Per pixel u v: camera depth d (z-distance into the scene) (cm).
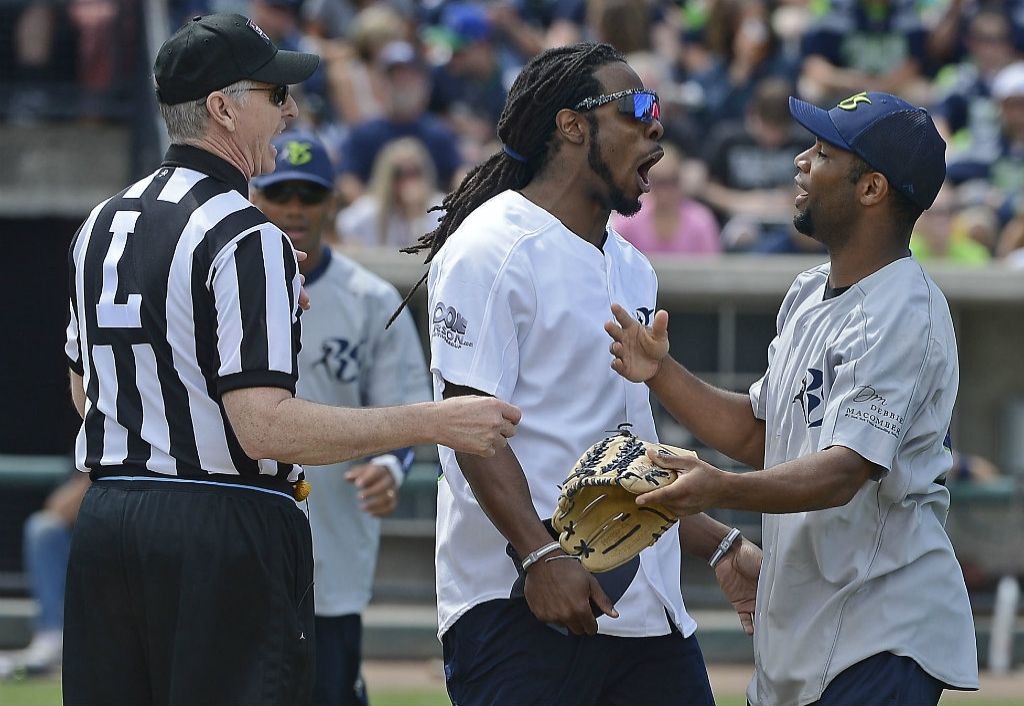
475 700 1370
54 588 2669
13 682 2548
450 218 1461
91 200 3459
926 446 1250
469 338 1319
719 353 3019
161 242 1234
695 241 3212
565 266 1359
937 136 1262
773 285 2998
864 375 1210
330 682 1803
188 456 1232
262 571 1242
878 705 1225
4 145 3472
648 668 1405
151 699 1269
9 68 3481
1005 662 2848
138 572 1233
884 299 1237
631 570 1364
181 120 1268
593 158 1370
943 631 1253
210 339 1224
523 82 1388
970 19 4025
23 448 3322
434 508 2956
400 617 2866
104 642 1260
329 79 3747
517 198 1377
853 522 1245
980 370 3084
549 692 1348
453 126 3722
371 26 3706
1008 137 3691
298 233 1792
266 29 3728
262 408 1191
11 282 3400
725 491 1159
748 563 1435
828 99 3766
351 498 1812
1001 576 2922
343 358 1836
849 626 1248
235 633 1235
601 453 1221
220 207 1239
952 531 2934
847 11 3991
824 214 1268
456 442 1211
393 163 3173
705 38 3966
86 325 1266
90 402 1270
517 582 1323
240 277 1212
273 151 1320
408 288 2948
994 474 3081
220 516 1230
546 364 1348
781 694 1281
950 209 3362
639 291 1430
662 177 3188
